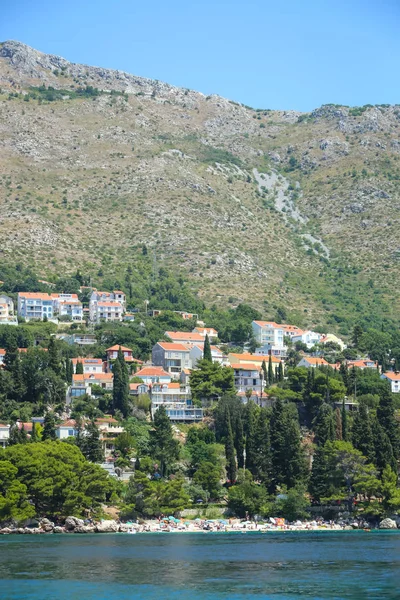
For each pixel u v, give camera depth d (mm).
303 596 194000
